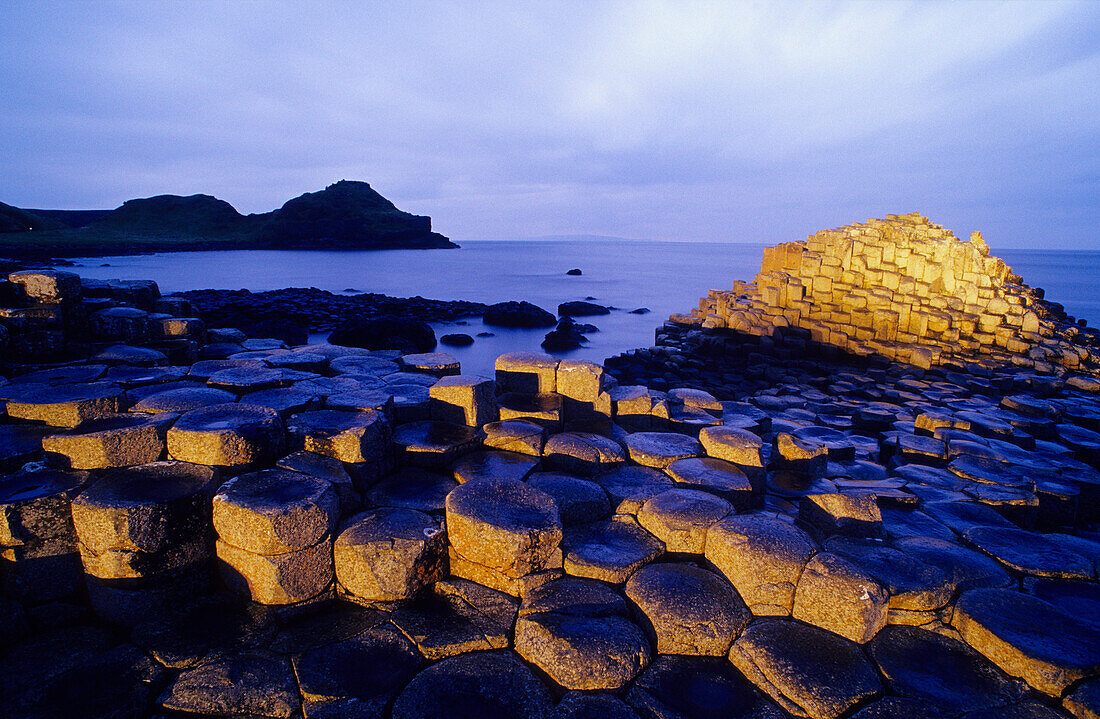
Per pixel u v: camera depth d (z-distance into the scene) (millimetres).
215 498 4035
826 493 5359
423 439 5363
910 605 3920
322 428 4922
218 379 6316
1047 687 3346
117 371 6652
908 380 13766
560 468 5500
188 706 3283
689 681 3486
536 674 3547
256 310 27984
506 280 61594
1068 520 6066
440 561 4230
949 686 3420
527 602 3873
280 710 3260
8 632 3820
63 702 3285
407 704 3238
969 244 17344
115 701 3289
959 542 4957
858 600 3684
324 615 4047
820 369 14992
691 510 4613
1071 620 3777
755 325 16625
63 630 3910
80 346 7453
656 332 20625
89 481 4184
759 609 3979
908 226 18734
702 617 3729
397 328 22234
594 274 71125
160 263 79750
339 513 4320
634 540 4523
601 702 3303
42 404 4922
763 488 5707
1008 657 3523
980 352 15812
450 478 5113
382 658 3611
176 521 3930
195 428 4512
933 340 15938
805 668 3461
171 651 3645
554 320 30875
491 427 5770
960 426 8172
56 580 4012
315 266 79125
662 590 3924
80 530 3863
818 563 3926
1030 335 16359
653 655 3703
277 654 3639
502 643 3750
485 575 4160
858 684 3369
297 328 20172
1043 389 13305
